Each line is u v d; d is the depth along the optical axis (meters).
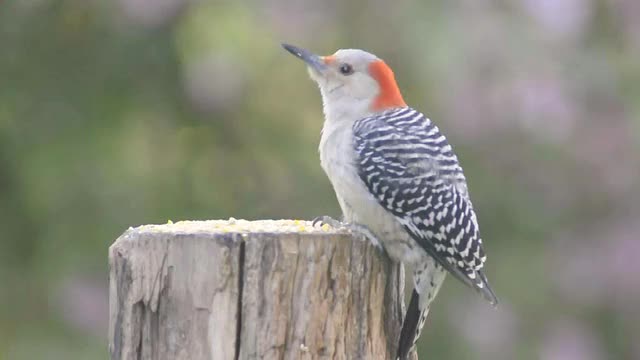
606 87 12.91
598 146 13.06
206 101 13.23
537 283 13.22
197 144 13.77
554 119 12.76
